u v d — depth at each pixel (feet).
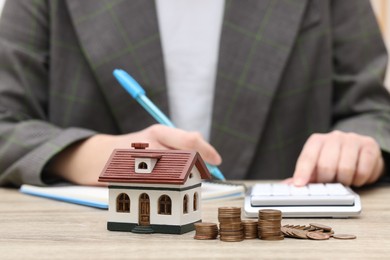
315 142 2.77
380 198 2.51
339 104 3.78
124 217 1.72
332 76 3.79
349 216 1.98
